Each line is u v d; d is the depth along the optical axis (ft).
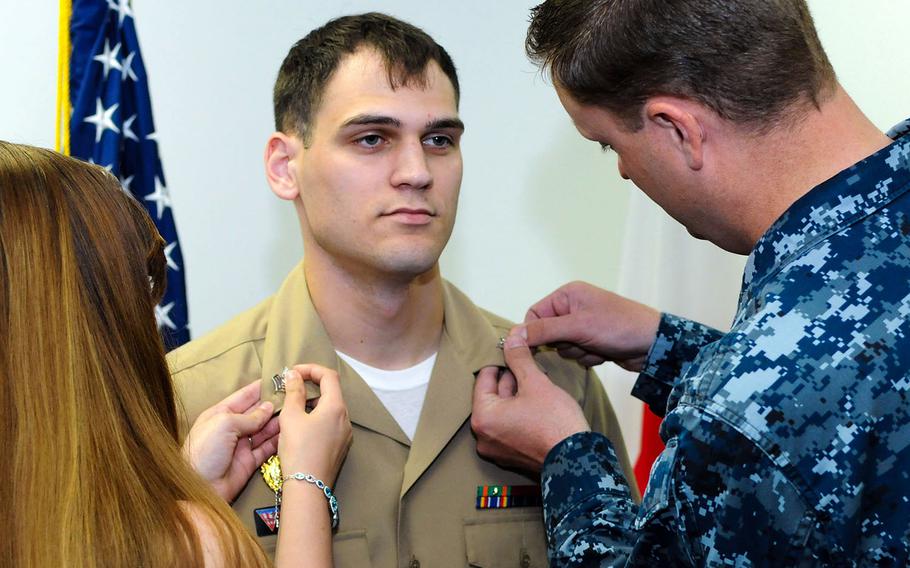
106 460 2.48
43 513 2.37
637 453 6.85
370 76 3.66
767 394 2.55
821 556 2.52
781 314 2.64
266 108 6.75
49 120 6.37
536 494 4.11
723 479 2.60
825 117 2.85
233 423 3.54
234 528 2.60
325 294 4.00
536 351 4.39
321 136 3.74
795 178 2.86
